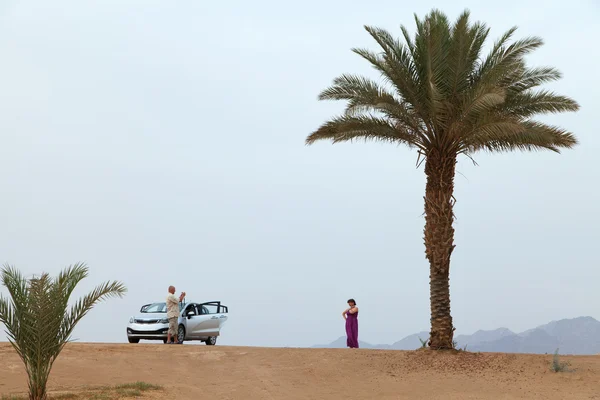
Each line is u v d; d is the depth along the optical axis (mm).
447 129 18297
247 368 16250
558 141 17594
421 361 17094
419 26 18750
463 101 17594
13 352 17062
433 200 18641
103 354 17219
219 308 24953
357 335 20875
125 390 12320
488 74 17891
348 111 17641
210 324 23734
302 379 14984
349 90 18609
